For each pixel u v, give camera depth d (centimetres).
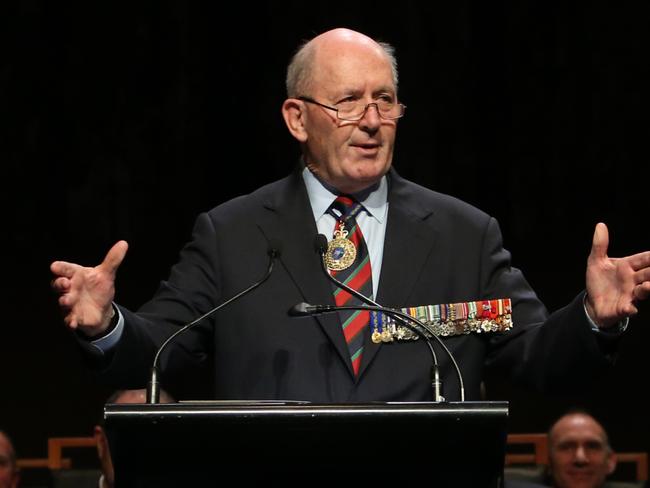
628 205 3506
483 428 691
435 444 701
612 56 3516
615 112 3516
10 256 3462
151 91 3553
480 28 3519
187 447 700
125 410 686
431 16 3509
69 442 1911
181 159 3562
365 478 716
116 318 877
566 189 3519
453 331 945
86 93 3538
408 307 953
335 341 931
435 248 980
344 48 989
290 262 972
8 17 3509
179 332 840
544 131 3528
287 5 3544
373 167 968
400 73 3509
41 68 3522
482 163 3522
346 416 688
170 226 3547
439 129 3522
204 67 3569
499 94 3519
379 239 999
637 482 1838
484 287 975
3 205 3497
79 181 3525
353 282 965
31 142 3516
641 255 817
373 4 3509
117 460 704
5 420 2881
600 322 837
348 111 973
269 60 3569
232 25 3562
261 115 3575
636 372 2802
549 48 3519
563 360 882
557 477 1784
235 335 952
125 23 3547
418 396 926
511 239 3512
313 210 1011
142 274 3459
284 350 934
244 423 689
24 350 3073
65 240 3509
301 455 707
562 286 3400
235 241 990
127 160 3544
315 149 992
